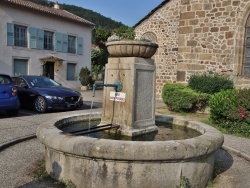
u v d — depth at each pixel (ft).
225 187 11.51
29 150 15.94
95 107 36.83
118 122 14.10
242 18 34.04
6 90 26.71
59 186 10.57
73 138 10.27
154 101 14.97
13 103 27.09
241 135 22.82
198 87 34.58
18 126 22.80
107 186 9.86
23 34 67.56
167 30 46.98
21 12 65.67
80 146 9.73
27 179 11.33
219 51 36.09
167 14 46.83
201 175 11.02
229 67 35.24
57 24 75.00
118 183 9.79
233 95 25.20
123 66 13.98
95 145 9.61
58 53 76.23
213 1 36.32
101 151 9.48
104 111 14.84
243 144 19.43
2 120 25.40
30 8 66.49
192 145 10.14
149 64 14.44
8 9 62.85
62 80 78.07
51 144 10.53
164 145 9.71
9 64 64.44
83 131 13.16
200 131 14.40
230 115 23.71
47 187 10.52
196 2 37.91
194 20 38.27
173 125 17.11
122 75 14.05
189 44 38.91
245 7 33.71
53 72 76.13
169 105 35.94
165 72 47.62
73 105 32.55
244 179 12.47
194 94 33.14
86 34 85.05
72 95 32.65
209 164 11.51
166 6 46.83
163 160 9.71
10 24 63.62
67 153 10.27
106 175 9.82
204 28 37.35
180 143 10.07
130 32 14.11
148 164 9.73
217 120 25.48
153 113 14.96
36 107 31.14
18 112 30.01
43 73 72.08
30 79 34.06
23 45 67.62
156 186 9.90
